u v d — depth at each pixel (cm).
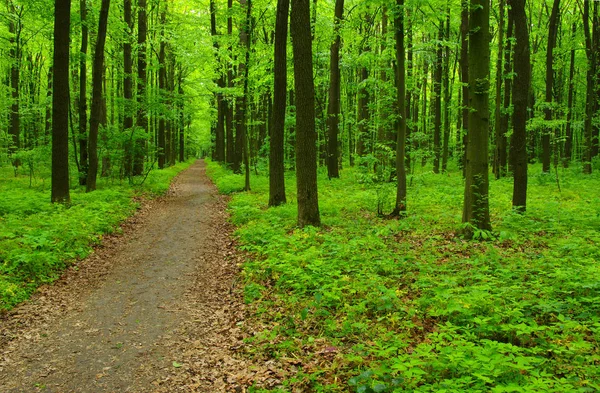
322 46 2216
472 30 976
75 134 2045
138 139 2011
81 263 924
